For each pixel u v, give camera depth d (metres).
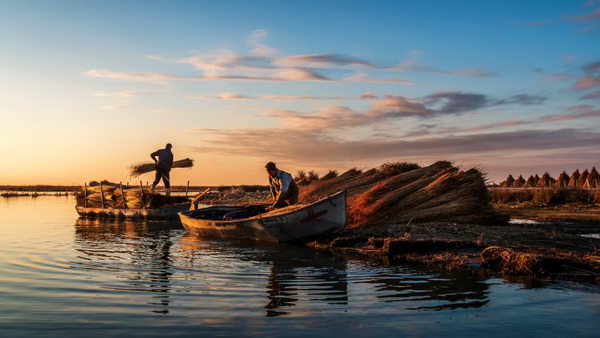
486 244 9.58
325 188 19.75
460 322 4.86
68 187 86.31
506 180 44.28
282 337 4.36
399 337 4.39
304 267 8.16
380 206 12.85
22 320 4.85
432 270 7.89
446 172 14.53
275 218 11.34
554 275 7.27
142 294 6.03
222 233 12.75
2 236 12.84
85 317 4.96
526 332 4.55
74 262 8.56
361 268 8.09
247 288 6.45
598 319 4.98
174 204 20.89
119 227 16.44
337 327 4.68
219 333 4.47
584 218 16.36
